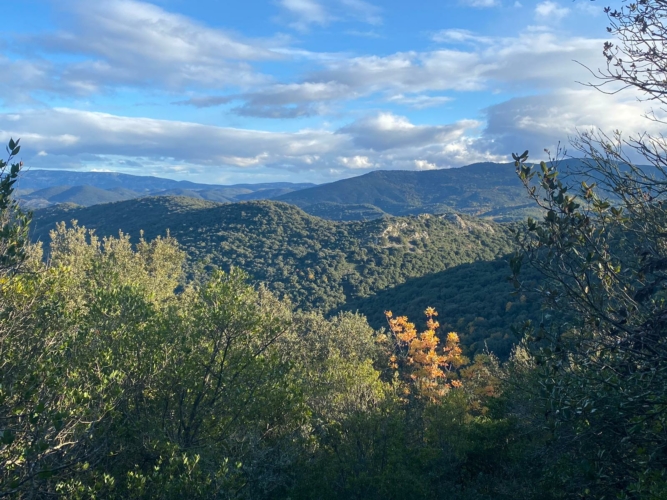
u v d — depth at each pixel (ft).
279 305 90.79
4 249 20.66
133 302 32.68
